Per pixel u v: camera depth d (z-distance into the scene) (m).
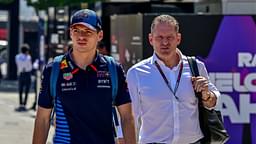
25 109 40.94
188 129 12.14
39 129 10.38
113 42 27.17
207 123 12.20
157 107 12.10
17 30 65.75
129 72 12.27
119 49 25.67
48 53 40.03
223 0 24.88
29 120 36.31
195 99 12.16
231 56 21.14
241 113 21.11
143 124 12.25
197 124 12.24
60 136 10.11
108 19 32.41
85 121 10.02
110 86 10.14
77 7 37.09
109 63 10.22
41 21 42.28
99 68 10.12
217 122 12.18
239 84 21.09
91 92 10.02
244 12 24.80
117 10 33.97
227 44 21.14
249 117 21.12
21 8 70.06
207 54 21.14
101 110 10.06
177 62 12.27
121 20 25.17
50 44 39.06
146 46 21.73
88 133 10.04
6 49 65.88
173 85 12.11
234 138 21.12
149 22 21.70
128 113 10.49
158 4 30.81
